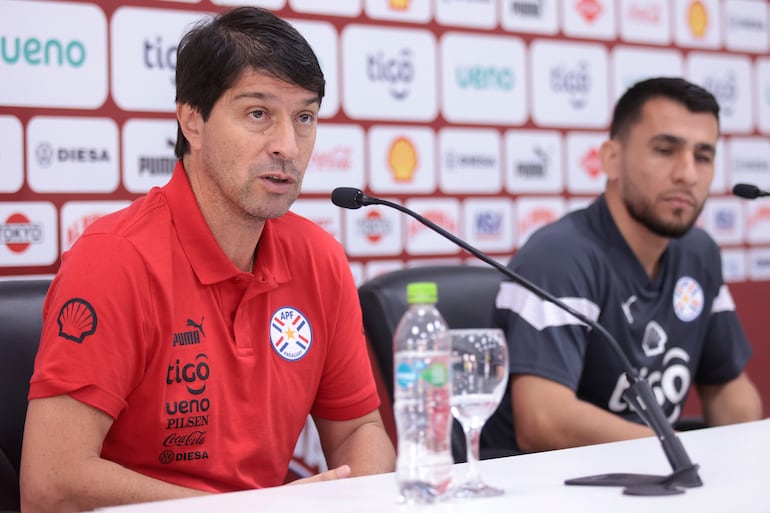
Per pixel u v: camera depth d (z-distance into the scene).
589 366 3.18
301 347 2.42
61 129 3.46
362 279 4.04
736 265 4.99
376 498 1.71
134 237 2.22
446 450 1.69
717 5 4.99
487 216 4.35
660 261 3.34
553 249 3.13
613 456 2.09
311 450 3.96
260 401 2.31
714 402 3.56
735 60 5.05
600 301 3.16
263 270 2.35
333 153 3.97
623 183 3.24
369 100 4.05
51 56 3.43
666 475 1.84
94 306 2.11
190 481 2.24
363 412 2.59
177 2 3.63
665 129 3.16
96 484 2.03
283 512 1.61
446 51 4.24
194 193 2.34
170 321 2.21
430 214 4.21
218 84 2.22
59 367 2.07
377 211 4.07
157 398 2.20
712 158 3.25
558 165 4.55
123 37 3.55
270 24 2.24
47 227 3.45
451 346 1.84
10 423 2.49
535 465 1.99
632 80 4.76
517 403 3.00
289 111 2.24
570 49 4.57
